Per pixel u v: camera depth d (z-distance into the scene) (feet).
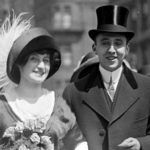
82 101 14.06
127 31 13.51
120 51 13.56
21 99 13.01
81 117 13.99
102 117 13.87
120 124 13.71
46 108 13.10
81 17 127.75
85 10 127.54
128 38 13.83
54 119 13.09
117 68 13.89
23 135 12.73
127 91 13.89
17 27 14.10
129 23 105.60
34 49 12.82
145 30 101.91
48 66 13.14
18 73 13.21
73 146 13.47
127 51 14.19
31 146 12.67
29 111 12.93
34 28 13.24
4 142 12.78
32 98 13.07
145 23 102.01
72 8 128.16
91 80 14.19
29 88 13.05
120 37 13.56
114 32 13.46
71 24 127.54
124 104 13.78
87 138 13.82
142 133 13.78
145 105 13.84
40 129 12.73
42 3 132.46
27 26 14.23
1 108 12.89
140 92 13.89
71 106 14.16
